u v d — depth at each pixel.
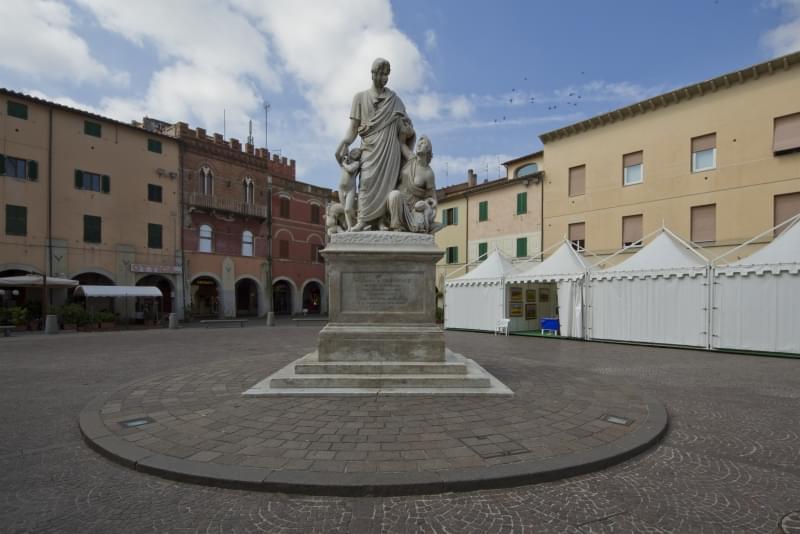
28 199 23.61
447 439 4.17
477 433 4.34
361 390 5.59
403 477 3.37
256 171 34.91
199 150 31.34
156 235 28.83
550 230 25.94
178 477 3.52
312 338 16.33
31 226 23.67
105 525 2.91
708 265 12.86
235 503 3.18
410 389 5.67
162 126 32.12
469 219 31.14
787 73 17.73
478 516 3.01
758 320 11.88
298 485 3.29
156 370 8.95
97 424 4.74
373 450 3.90
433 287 6.29
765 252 12.08
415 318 6.24
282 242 36.97
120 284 26.95
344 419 4.70
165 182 29.39
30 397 6.53
